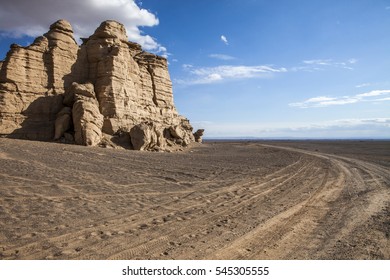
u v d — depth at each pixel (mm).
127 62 37625
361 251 7223
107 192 12828
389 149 54781
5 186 11758
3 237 7434
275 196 13789
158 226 9062
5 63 29141
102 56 34469
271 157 34219
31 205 10055
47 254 6711
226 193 14289
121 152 26938
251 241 8008
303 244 7781
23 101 29469
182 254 7059
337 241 7934
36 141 26422
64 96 31812
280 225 9414
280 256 7039
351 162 28812
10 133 28141
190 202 12305
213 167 23188
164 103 45094
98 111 30531
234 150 46406
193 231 8727
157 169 20250
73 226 8578
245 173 20703
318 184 16875
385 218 10008
